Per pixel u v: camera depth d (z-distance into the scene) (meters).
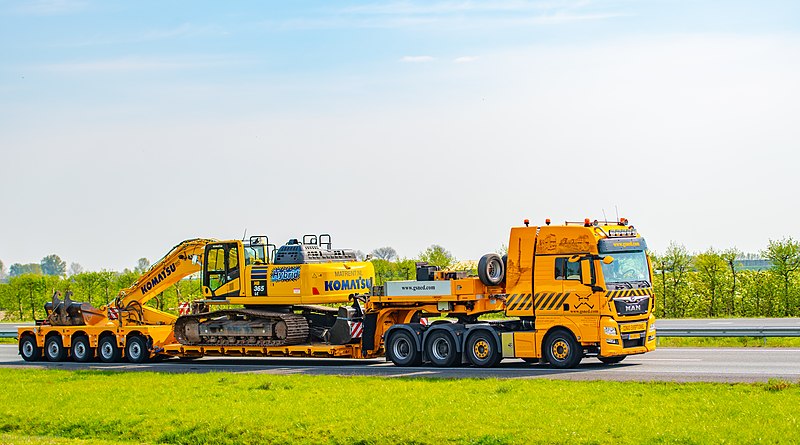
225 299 28.28
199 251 30.27
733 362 23.14
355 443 15.03
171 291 52.03
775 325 35.00
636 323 22.72
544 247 23.16
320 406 17.55
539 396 17.39
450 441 14.50
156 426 16.97
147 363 29.25
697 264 48.41
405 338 24.91
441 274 25.03
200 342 28.75
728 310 47.69
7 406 19.34
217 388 20.52
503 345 23.48
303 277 26.89
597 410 15.71
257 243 28.25
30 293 63.44
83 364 29.34
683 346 29.16
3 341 42.00
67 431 17.39
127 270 62.25
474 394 18.08
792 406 15.19
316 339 27.84
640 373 20.98
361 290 28.42
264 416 16.84
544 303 23.03
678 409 15.48
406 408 16.88
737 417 14.55
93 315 31.25
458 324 24.53
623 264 22.88
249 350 27.70
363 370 24.11
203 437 16.20
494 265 24.53
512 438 14.21
